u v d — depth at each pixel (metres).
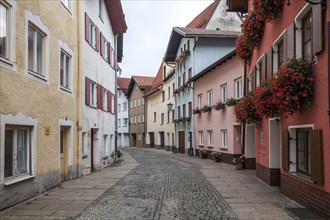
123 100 63.12
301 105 7.87
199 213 8.08
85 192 10.97
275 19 10.80
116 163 23.33
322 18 7.07
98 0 18.77
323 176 7.23
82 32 15.22
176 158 28.02
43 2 10.73
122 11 22.39
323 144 7.18
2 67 8.13
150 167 20.19
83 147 15.89
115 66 24.59
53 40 11.63
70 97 13.53
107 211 8.33
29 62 9.99
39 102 10.32
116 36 24.56
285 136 9.70
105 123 20.47
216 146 24.06
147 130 50.59
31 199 9.62
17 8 8.92
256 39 12.94
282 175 10.43
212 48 29.12
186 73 31.48
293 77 7.61
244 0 16.64
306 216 7.59
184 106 32.88
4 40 8.42
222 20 32.12
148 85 52.91
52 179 11.34
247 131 18.28
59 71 12.18
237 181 13.52
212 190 11.38
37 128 10.16
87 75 16.30
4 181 8.35
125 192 11.04
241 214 7.93
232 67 20.55
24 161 9.66
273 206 8.71
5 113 8.24
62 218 7.66
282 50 10.70
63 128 13.56
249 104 12.53
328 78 6.80
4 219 7.57
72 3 13.95
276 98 8.07
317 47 7.23
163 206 8.88
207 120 26.00
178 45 34.75
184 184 12.83
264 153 13.07
